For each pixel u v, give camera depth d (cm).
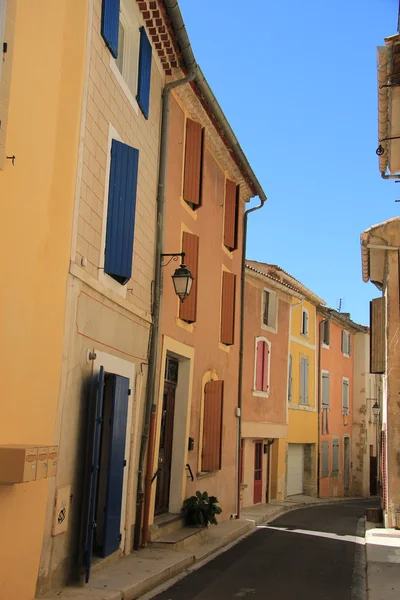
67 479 722
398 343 1528
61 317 703
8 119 607
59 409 699
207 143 1429
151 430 1043
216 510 1257
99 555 845
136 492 995
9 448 556
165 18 1014
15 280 618
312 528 1591
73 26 747
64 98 724
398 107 1030
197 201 1298
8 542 598
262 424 2167
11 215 611
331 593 831
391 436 1511
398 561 1045
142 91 998
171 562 912
